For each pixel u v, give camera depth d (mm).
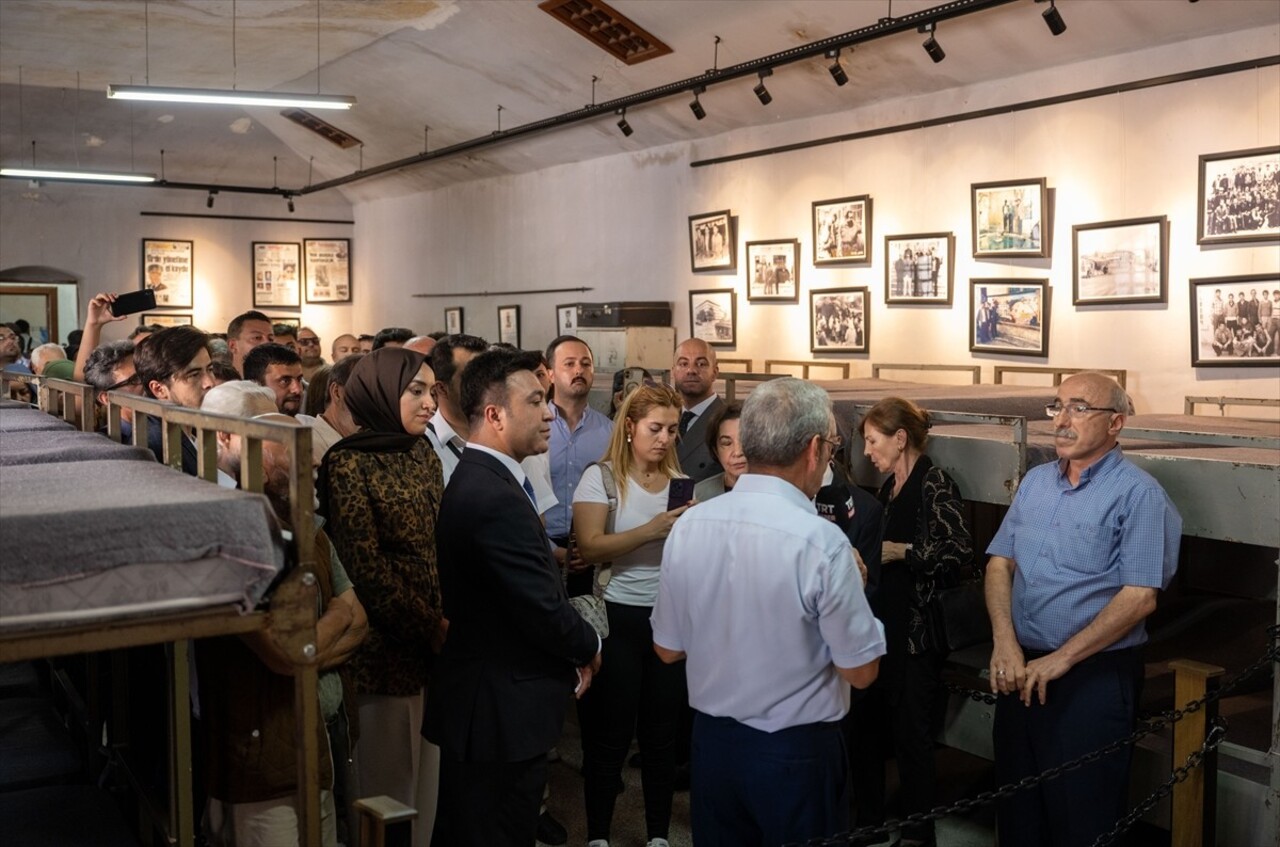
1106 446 3486
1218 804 3721
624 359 13523
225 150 18906
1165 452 3992
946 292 10539
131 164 18594
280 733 2453
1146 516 3379
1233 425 5797
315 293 21250
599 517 3916
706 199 13438
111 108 16766
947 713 4207
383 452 3285
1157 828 4367
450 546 3000
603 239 15281
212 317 20281
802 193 12078
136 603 1645
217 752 2463
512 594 2920
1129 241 9016
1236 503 3641
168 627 1670
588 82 13055
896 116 10969
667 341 13828
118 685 2863
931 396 6492
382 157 18172
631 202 14711
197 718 2654
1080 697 3422
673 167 13945
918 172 10773
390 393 3275
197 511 1664
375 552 3162
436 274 19172
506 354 3088
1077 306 9469
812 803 2676
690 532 2801
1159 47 8750
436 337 6332
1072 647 3391
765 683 2668
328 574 2652
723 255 13148
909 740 3996
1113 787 3412
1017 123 9844
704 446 5141
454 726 2988
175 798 2318
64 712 3646
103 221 19219
